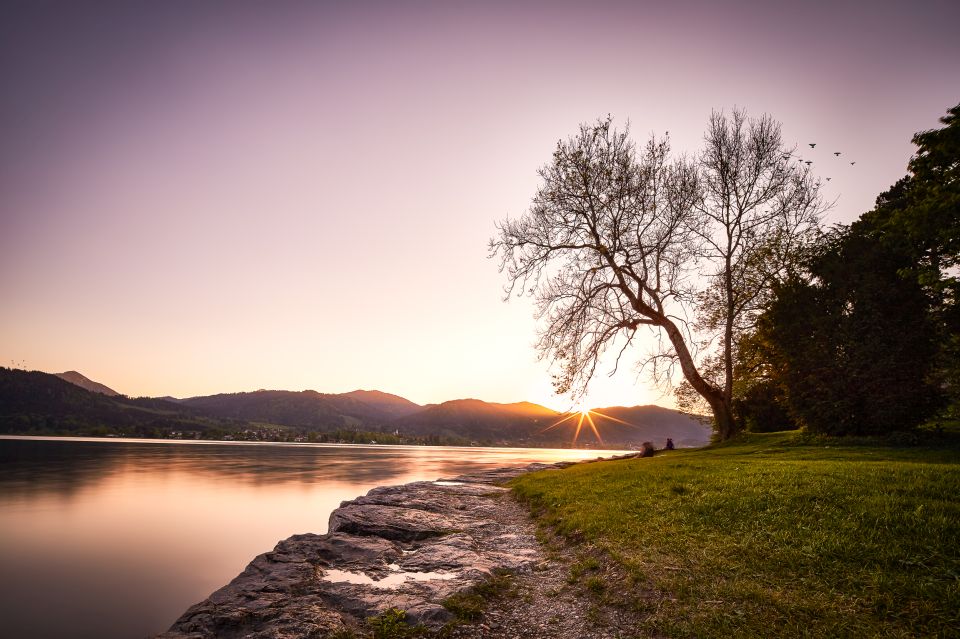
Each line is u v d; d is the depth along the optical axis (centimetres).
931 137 1859
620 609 770
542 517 1518
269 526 2977
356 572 1069
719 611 689
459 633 759
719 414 3306
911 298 2258
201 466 7525
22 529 2870
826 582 718
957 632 564
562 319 3494
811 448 2286
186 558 2278
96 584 1909
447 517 1639
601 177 3431
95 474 5925
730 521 1025
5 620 1541
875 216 2217
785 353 2633
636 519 1157
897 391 2209
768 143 3409
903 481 1113
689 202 3491
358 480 5500
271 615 834
